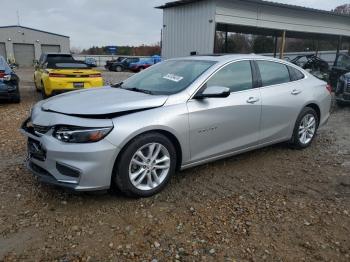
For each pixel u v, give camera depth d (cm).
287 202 377
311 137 570
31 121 383
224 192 397
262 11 1487
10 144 562
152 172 377
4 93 950
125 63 3578
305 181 435
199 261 275
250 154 532
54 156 336
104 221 329
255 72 479
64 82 1030
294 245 298
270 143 505
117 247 291
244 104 446
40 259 274
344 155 537
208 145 420
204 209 356
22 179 418
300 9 1636
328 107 595
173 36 1503
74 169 331
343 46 2930
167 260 275
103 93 422
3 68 960
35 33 4859
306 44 3092
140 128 352
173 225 325
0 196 374
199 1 1356
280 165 489
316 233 317
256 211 355
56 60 1164
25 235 305
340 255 287
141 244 295
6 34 4656
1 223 323
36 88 1344
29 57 4897
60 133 338
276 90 497
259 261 276
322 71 1702
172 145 385
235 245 296
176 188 404
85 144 331
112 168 344
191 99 400
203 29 1354
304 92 539
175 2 1423
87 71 1066
